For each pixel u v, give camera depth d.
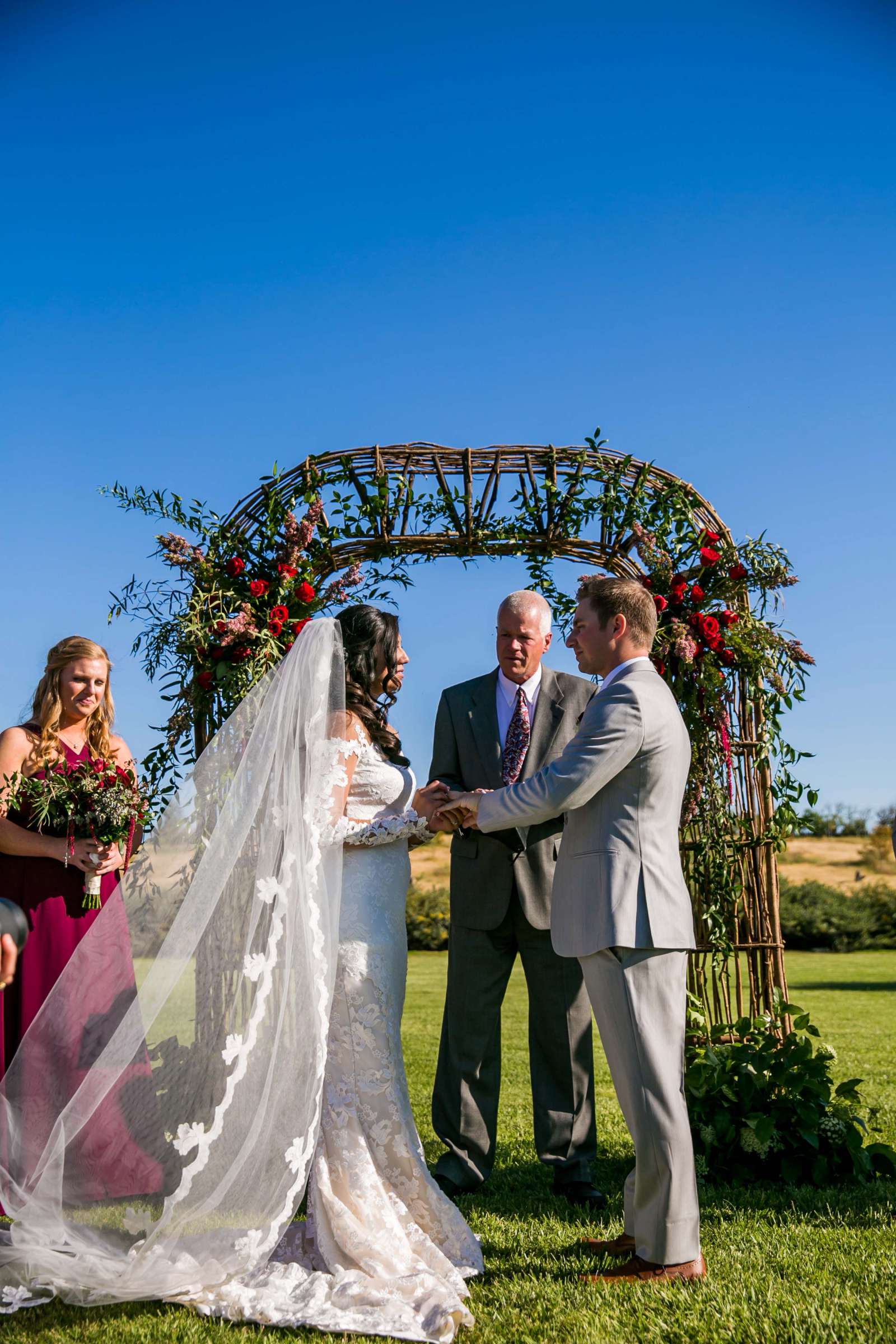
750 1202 3.86
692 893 4.53
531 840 4.12
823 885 23.91
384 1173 3.02
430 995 12.86
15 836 3.80
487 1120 4.14
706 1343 2.54
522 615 4.19
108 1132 2.78
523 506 4.48
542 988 4.04
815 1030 4.43
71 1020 2.92
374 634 3.38
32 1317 2.68
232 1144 2.77
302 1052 2.86
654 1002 2.97
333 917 3.01
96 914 3.89
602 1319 2.68
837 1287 2.88
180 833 3.08
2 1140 2.83
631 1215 3.21
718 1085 4.21
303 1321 2.61
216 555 4.24
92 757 4.00
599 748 3.01
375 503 4.36
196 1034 2.85
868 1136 4.85
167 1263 2.71
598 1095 6.24
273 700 3.09
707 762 4.32
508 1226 3.59
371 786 3.21
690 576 4.43
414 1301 2.70
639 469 4.56
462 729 4.34
